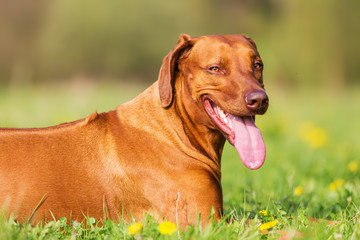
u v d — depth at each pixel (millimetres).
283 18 69375
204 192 5527
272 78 65188
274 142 15977
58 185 5473
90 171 5586
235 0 83312
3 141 5547
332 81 63281
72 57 75938
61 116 17562
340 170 10266
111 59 76625
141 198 5570
